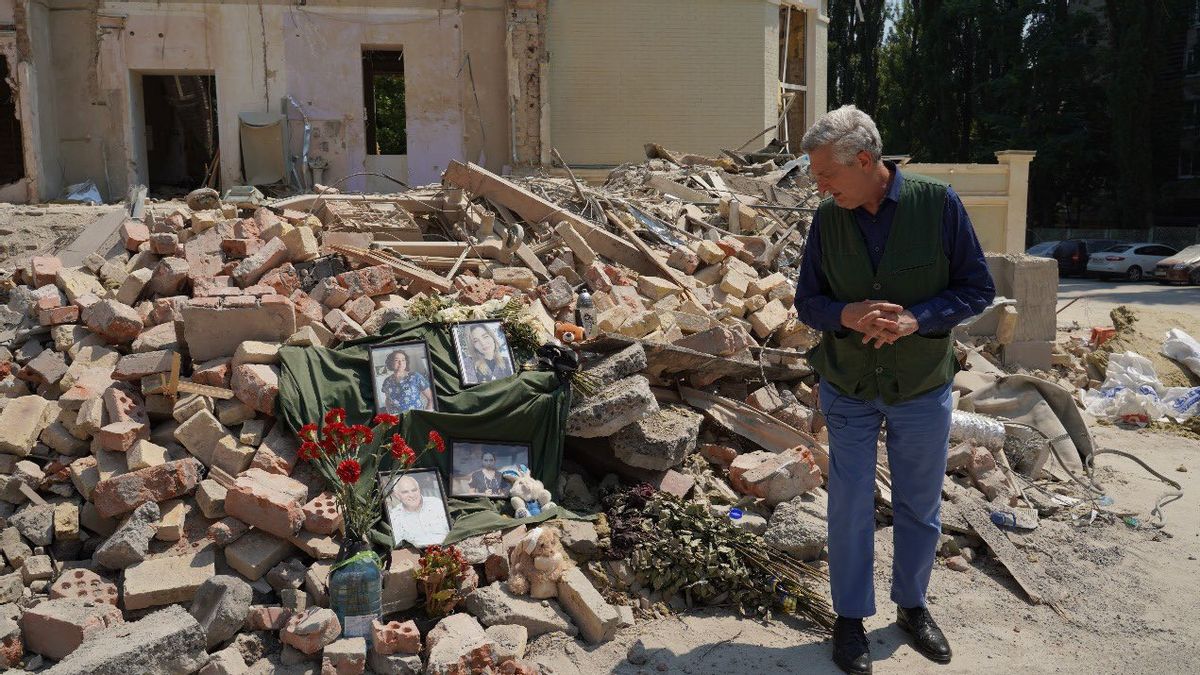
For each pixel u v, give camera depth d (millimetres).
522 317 5688
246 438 4758
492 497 4871
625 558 4562
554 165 17234
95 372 5176
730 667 3887
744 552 4574
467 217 7793
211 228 6645
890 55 44094
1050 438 6625
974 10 35750
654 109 17953
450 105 17156
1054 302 9180
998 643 4152
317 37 16641
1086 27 35250
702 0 17922
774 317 6961
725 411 5867
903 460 3922
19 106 15633
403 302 6172
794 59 20516
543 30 16984
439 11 16906
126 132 16516
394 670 3713
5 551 4336
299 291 5941
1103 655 4055
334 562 4238
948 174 17000
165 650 3580
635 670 3859
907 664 3936
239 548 4305
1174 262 26656
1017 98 35562
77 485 4629
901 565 4059
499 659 3770
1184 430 8047
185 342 5355
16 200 15742
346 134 16906
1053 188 37844
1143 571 4984
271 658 3900
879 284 3742
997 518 5445
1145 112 34656
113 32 16281
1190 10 36031
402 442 4340
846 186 3586
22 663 3855
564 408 5145
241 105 16609
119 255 6781
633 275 7531
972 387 6969
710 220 9531
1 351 5445
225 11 16391
